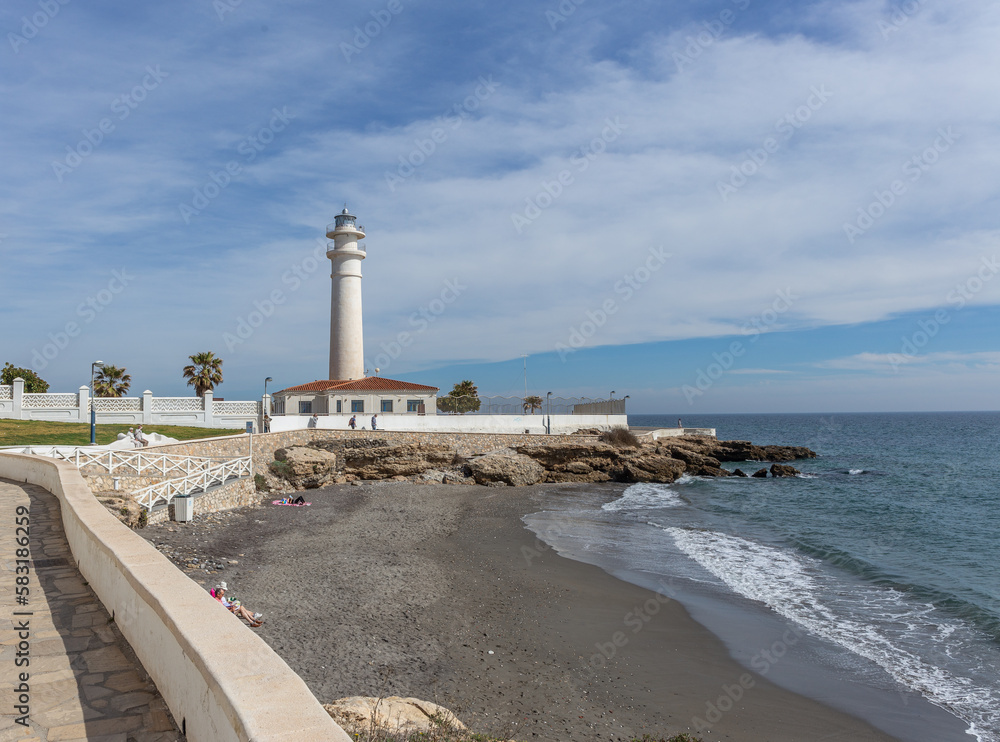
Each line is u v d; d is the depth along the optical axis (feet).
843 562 74.02
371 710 25.55
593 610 54.08
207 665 11.27
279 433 126.21
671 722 35.47
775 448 231.09
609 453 160.04
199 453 96.73
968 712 37.86
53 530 34.27
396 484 133.18
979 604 57.67
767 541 86.43
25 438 105.40
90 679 16.05
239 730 9.19
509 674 40.01
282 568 59.36
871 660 45.19
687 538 86.63
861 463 219.20
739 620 52.95
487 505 111.45
